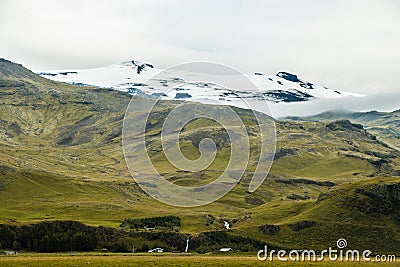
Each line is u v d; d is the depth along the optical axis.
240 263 173.50
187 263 172.25
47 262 173.75
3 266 164.75
